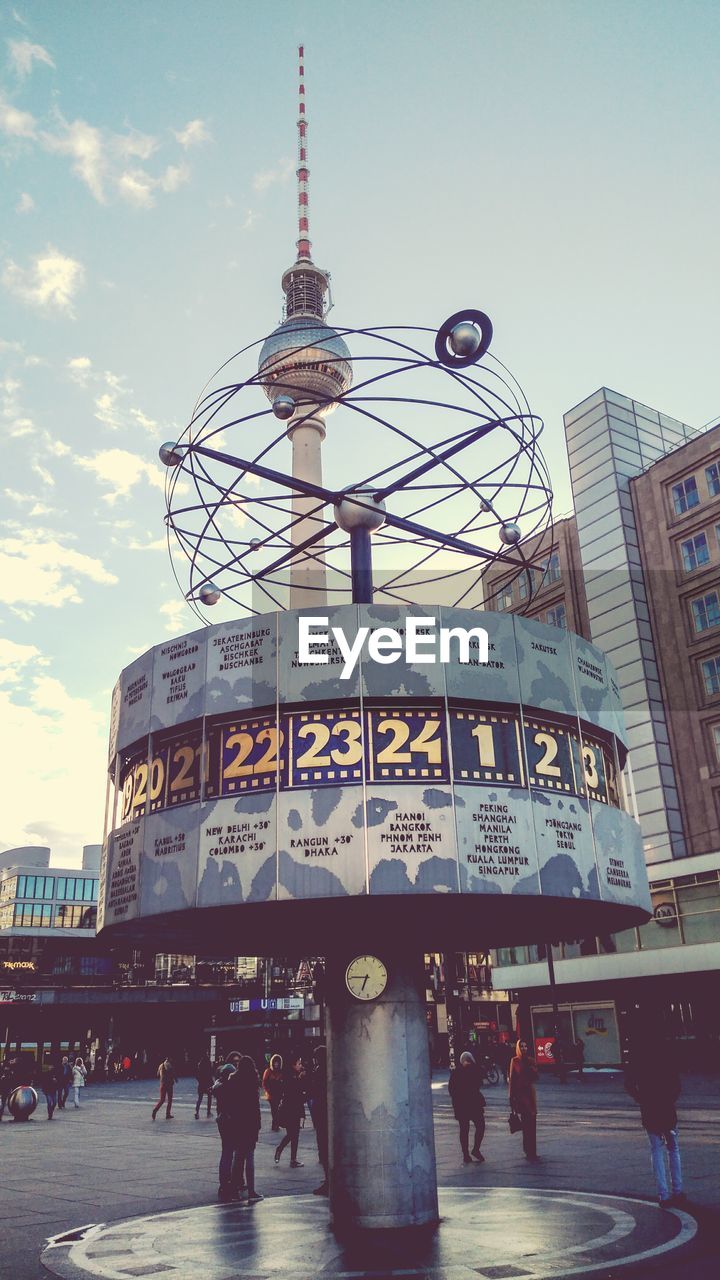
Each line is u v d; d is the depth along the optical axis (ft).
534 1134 51.01
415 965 38.06
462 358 39.81
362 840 33.88
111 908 40.29
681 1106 78.02
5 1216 39.29
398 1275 25.80
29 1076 124.47
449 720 36.11
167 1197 43.27
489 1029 230.27
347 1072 35.47
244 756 36.37
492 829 35.14
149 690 40.40
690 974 141.79
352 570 43.16
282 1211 37.76
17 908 334.24
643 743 163.02
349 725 35.63
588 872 37.50
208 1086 94.89
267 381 41.86
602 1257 26.73
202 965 282.77
